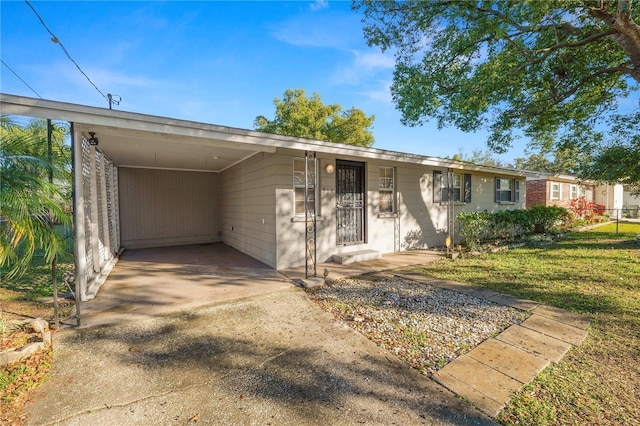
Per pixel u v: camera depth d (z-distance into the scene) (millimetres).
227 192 10078
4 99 3289
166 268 6660
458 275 6055
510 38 7812
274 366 2797
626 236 11695
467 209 10797
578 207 16922
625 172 9125
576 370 2697
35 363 2805
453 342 3234
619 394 2359
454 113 9453
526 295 4746
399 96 9422
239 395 2381
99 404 2266
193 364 2820
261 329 3578
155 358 2920
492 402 2279
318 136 19203
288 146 5551
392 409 2219
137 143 5910
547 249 8984
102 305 4301
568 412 2168
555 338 3299
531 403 2260
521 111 8914
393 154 7348
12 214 2775
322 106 20281
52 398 2324
